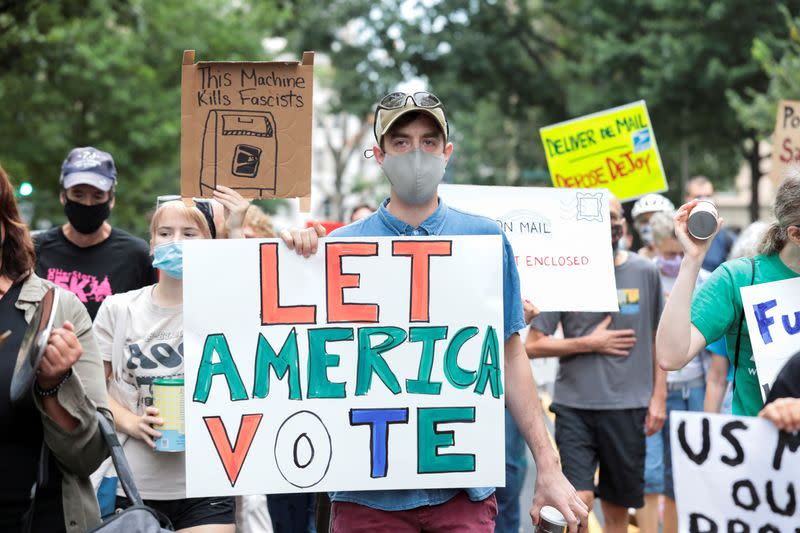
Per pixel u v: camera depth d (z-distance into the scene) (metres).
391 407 4.00
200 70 4.57
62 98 22.53
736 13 23.89
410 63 30.98
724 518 3.57
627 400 6.70
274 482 3.97
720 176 37.69
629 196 7.81
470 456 4.00
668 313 4.14
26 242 3.63
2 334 3.52
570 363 6.79
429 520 4.06
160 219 5.02
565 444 6.77
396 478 3.99
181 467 4.81
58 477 3.63
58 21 16.89
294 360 4.00
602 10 26.91
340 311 4.02
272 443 3.98
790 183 4.15
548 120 33.12
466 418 4.01
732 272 4.34
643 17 26.47
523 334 7.18
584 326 6.77
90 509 3.68
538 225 6.21
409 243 4.04
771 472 3.54
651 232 8.30
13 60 18.39
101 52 22.44
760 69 23.53
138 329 4.91
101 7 18.31
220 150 4.58
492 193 6.20
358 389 4.00
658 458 7.47
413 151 3.97
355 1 30.64
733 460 3.56
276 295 4.00
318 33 30.86
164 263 4.78
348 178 73.81
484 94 32.25
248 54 25.52
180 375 4.87
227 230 4.84
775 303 4.23
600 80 28.33
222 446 3.96
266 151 4.58
